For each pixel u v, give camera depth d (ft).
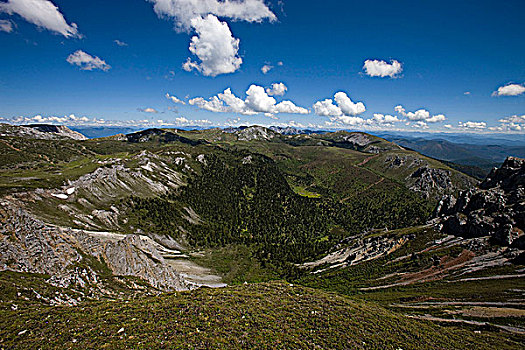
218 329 87.92
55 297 120.57
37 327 82.38
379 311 132.05
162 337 79.51
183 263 383.04
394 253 389.39
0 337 75.82
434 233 395.14
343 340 93.45
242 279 385.50
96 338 76.95
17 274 125.08
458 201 455.22
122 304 104.73
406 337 104.53
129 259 198.80
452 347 104.53
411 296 244.42
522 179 388.16
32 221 154.20
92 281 152.87
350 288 326.44
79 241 179.73
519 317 158.81
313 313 111.96
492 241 313.12
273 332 91.66
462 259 308.81
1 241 133.08
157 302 107.45
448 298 223.30
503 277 249.75
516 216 319.68
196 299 113.50
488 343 116.78
